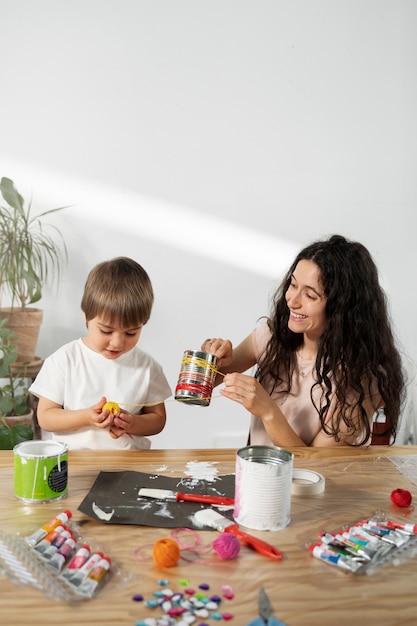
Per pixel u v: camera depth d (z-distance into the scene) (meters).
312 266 1.51
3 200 2.69
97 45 2.64
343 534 1.03
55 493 1.12
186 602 0.85
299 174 2.81
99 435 1.52
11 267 2.51
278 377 1.66
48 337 2.79
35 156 2.68
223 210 2.80
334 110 2.79
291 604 0.86
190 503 1.12
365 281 1.54
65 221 2.73
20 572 0.91
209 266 2.83
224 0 2.67
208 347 1.63
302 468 1.31
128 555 0.96
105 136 2.70
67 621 0.81
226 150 2.76
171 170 2.75
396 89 2.81
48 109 2.66
